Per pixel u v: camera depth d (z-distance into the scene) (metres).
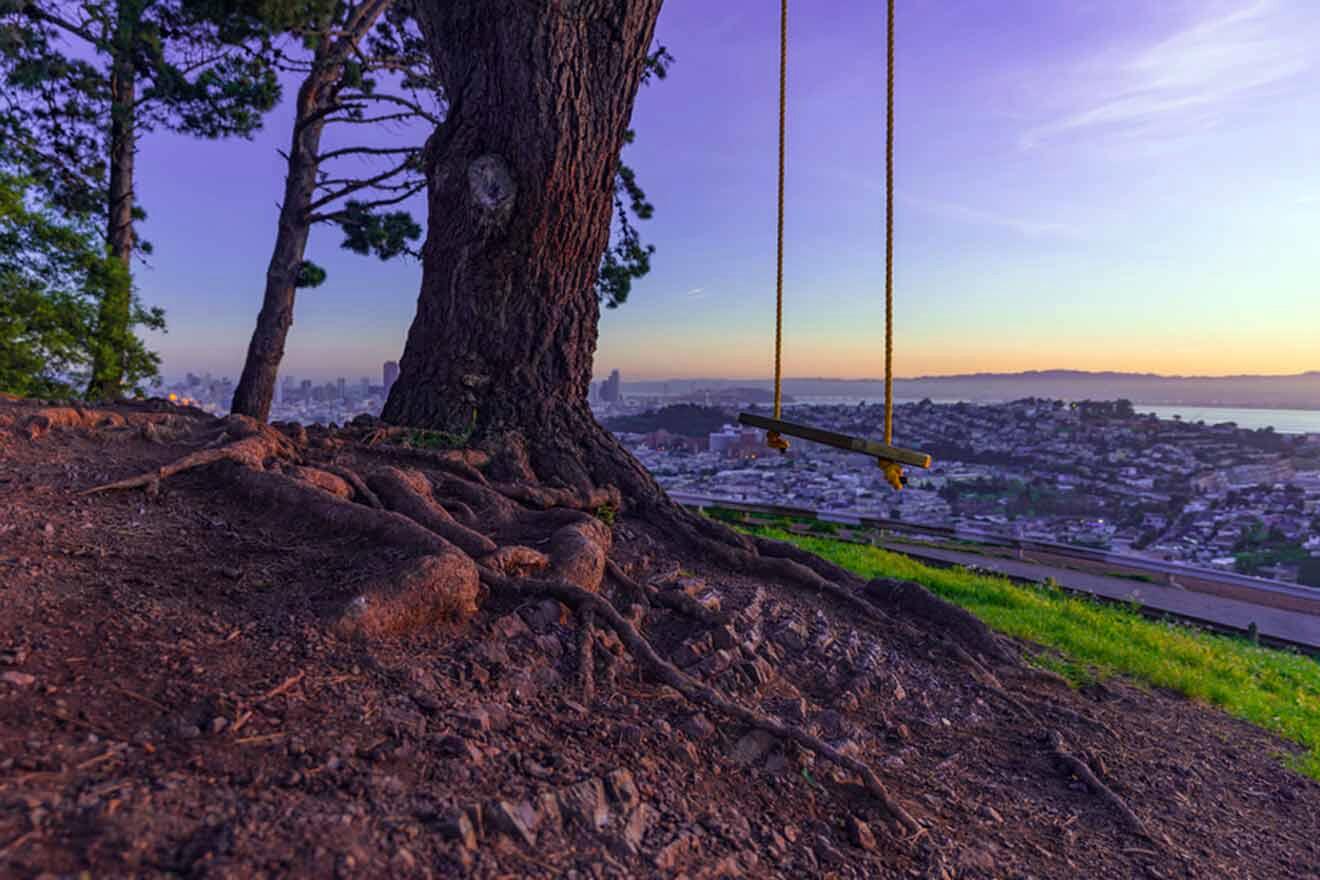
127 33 12.68
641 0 7.52
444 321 7.58
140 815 1.84
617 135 7.75
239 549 3.86
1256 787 5.12
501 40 7.13
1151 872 3.68
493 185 7.22
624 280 15.58
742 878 2.63
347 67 13.16
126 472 4.47
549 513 5.69
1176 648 9.00
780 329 5.36
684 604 4.97
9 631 2.60
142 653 2.67
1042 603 10.80
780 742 3.68
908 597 6.86
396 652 3.24
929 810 3.73
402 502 4.88
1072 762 4.61
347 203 14.39
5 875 1.55
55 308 12.66
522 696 3.29
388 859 1.96
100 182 16.23
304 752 2.33
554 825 2.43
